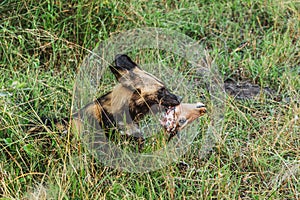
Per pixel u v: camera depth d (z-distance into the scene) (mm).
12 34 6184
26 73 5770
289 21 7035
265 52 6617
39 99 5336
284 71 6457
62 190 4340
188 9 7098
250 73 6406
